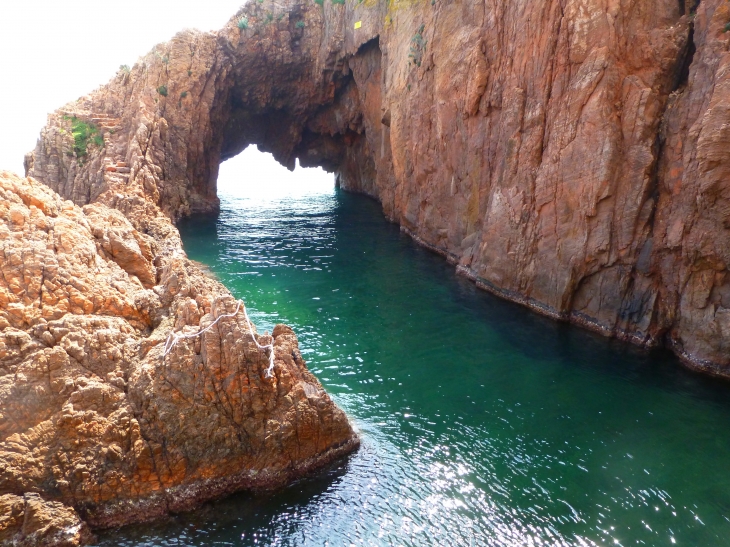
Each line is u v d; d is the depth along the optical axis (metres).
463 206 38.28
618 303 27.34
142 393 16.05
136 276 22.34
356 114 65.69
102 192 46.94
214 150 62.53
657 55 26.61
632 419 20.88
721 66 23.02
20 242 18.53
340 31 59.81
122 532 14.61
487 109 34.69
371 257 42.25
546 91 29.89
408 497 16.41
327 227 52.97
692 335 24.67
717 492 17.08
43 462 14.66
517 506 16.27
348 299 33.09
